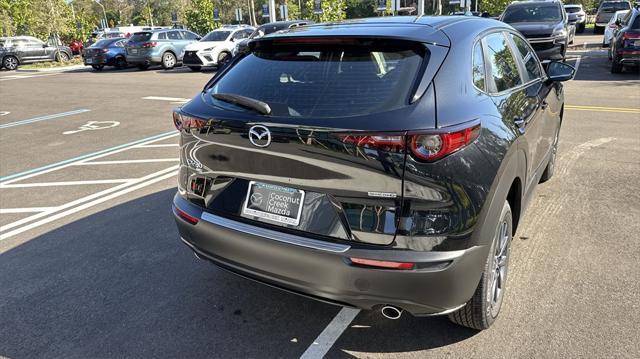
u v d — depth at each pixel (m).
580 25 30.39
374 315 3.18
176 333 3.06
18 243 4.39
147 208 5.17
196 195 2.92
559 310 3.10
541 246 3.93
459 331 2.97
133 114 11.30
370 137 2.25
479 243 2.45
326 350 2.86
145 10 93.12
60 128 9.90
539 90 3.99
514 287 3.37
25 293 3.55
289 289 2.64
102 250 4.20
